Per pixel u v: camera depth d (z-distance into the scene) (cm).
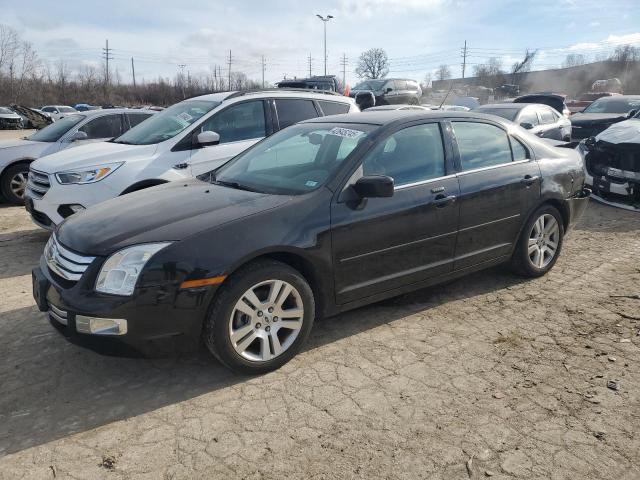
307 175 390
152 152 607
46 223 610
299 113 707
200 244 319
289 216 348
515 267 496
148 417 305
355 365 356
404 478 253
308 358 367
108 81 6538
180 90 6600
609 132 818
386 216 383
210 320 323
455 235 427
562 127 1207
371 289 389
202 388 334
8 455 275
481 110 1192
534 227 491
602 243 624
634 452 267
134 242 317
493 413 301
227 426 295
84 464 268
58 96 5734
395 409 307
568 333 396
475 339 390
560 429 285
